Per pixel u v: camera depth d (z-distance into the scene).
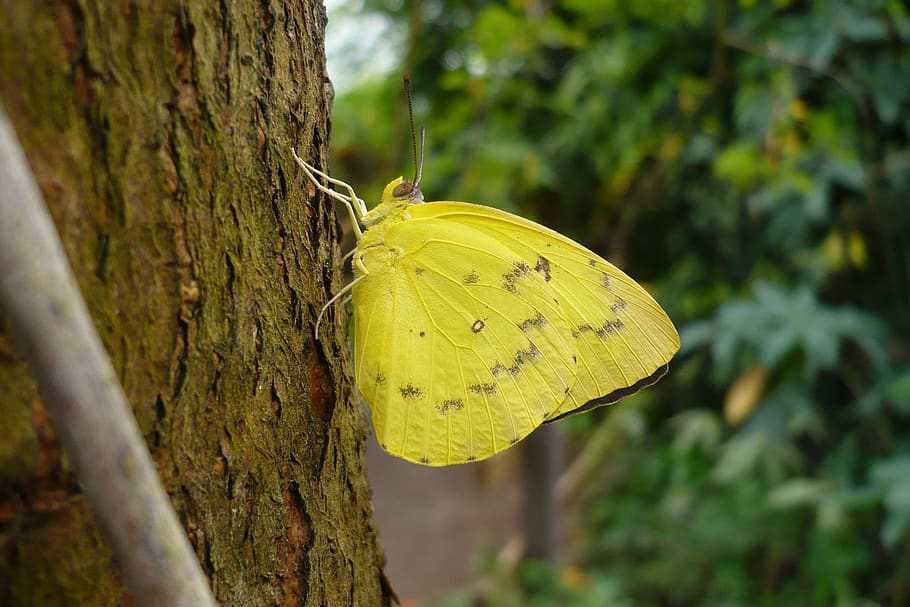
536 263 0.27
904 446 0.35
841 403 0.37
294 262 0.24
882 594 0.35
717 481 0.39
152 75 0.22
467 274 0.27
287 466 0.24
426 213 0.27
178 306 0.23
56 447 0.20
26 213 0.15
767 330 0.34
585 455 0.44
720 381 0.37
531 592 0.38
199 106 0.23
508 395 0.27
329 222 0.25
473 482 0.66
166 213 0.23
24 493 0.20
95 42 0.21
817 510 0.36
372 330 0.26
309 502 0.24
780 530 0.38
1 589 0.20
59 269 0.15
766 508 0.37
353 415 0.25
